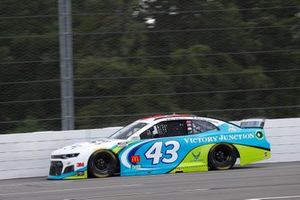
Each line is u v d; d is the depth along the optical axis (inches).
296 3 2455.7
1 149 1795.0
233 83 2212.1
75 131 1876.2
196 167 1726.1
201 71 2202.3
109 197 1176.8
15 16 2251.5
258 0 2447.1
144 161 1681.8
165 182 1433.3
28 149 1825.8
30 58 2176.4
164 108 2106.3
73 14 2159.2
